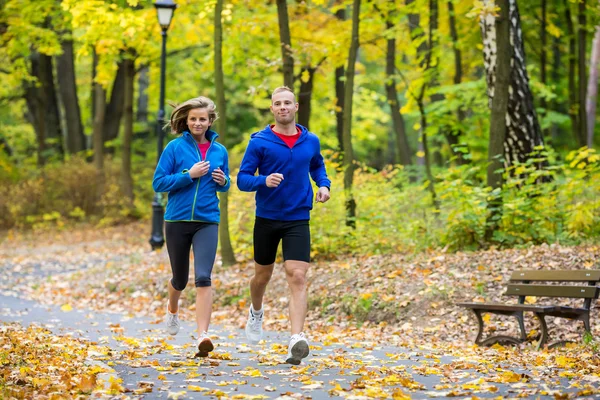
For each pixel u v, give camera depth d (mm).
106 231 24188
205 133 7133
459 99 17609
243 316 11844
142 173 30734
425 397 5156
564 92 26375
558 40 24203
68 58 30375
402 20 18703
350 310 10984
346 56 16812
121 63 27766
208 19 18953
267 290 12641
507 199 12398
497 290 10219
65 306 12547
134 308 12922
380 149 45656
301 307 6445
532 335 8828
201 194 6816
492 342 8680
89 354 6926
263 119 38094
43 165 30734
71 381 5480
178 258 6898
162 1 17750
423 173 21125
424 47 18875
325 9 20312
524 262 10797
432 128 17906
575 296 8008
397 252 13211
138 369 6270
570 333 8617
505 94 12477
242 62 18859
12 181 27750
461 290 10422
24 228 25672
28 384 5449
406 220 14516
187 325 10719
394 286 11078
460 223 12461
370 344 8625
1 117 38406
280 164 6578
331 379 5918
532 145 13844
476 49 20438
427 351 8023
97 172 26953
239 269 13883
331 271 12438
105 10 15156
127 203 26828
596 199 12945
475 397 4844
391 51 18578
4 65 31172
